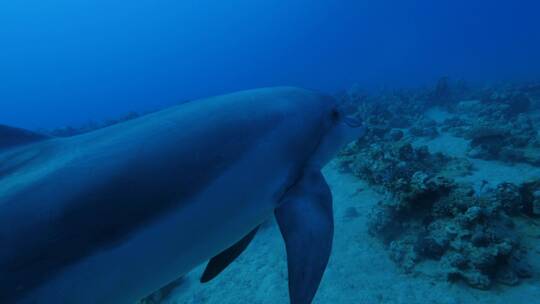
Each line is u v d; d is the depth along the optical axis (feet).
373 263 19.34
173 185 5.54
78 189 5.07
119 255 5.06
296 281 5.99
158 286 5.57
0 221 4.72
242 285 20.79
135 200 5.24
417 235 19.57
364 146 37.88
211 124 6.33
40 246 4.71
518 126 40.50
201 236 5.86
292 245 6.52
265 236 25.46
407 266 17.95
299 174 7.75
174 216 5.46
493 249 15.64
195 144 5.97
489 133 33.27
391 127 49.90
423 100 68.69
